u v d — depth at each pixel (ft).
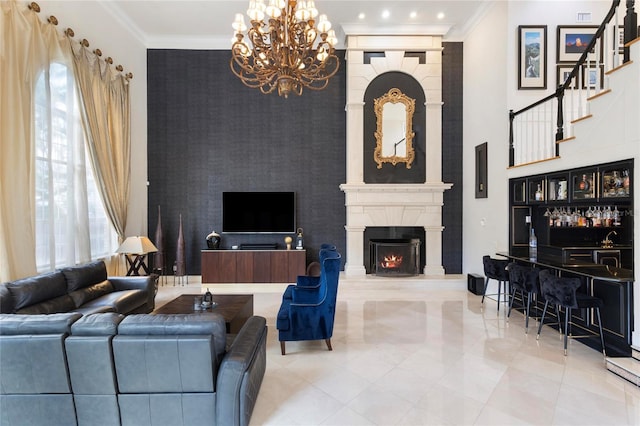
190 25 19.62
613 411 7.82
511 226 16.40
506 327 13.42
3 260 10.94
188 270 21.27
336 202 21.52
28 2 12.26
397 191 20.54
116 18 18.11
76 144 14.78
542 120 16.40
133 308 13.26
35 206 12.17
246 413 6.95
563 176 13.44
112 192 16.88
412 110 20.79
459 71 21.26
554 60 16.49
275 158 21.45
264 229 20.66
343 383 9.09
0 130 10.93
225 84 21.31
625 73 10.36
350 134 20.52
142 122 20.67
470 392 8.65
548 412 7.79
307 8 10.62
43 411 6.79
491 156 18.01
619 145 10.61
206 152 21.31
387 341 12.01
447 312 15.37
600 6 16.49
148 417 6.81
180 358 6.62
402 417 7.61
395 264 20.63
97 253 16.48
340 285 19.30
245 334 8.28
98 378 6.65
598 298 10.89
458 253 21.34
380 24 19.94
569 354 10.90
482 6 18.21
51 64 13.60
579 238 16.06
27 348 6.52
